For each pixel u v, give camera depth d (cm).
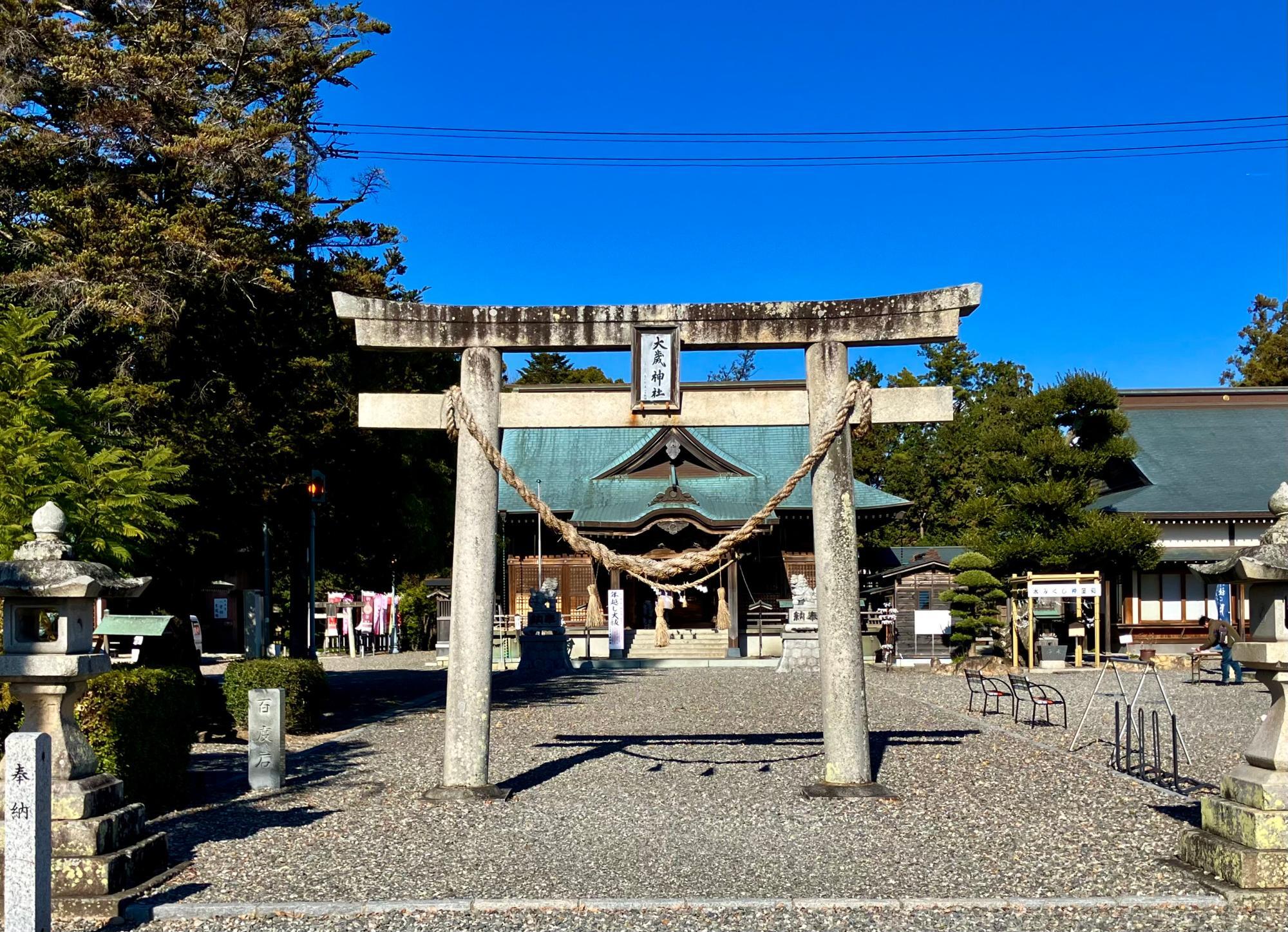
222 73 1859
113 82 1585
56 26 1583
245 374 1791
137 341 1612
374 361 2033
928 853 839
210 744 1598
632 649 3522
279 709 1180
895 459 5403
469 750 1085
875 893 729
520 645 3100
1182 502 3519
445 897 726
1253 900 702
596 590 3688
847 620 1080
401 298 2070
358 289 1845
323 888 748
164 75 1616
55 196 1533
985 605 2975
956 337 1077
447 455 2423
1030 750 1370
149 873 768
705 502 3881
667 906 702
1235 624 3444
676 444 3994
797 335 1094
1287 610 736
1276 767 728
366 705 2172
